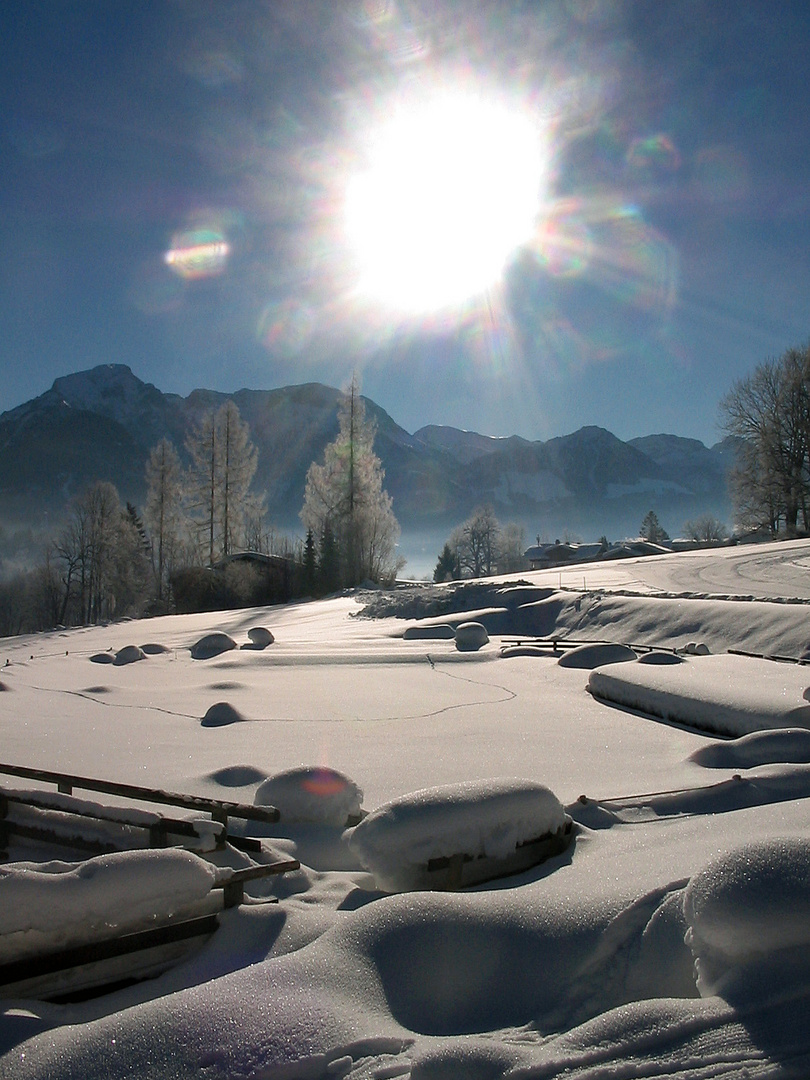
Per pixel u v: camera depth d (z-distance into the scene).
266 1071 2.28
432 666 15.98
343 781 5.36
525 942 2.99
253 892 4.08
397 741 8.26
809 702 7.93
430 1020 2.64
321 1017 2.48
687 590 25.31
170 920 3.40
